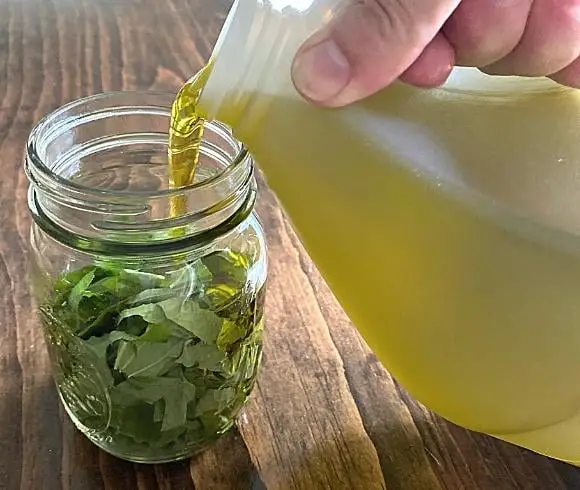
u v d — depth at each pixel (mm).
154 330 247
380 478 267
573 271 212
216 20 498
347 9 202
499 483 267
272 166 228
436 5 196
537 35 220
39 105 419
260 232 276
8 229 349
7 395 288
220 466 269
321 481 266
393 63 201
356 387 294
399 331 236
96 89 432
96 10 502
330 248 232
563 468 271
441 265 218
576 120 216
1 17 492
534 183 212
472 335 224
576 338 218
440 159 214
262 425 282
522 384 230
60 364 261
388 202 217
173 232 237
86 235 239
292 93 216
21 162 382
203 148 273
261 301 271
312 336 311
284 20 213
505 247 213
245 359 266
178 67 453
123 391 251
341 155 217
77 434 277
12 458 268
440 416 284
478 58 223
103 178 288
